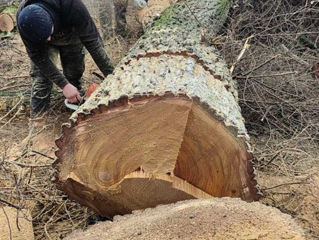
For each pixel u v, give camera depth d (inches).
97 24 142.8
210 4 114.0
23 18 83.1
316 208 74.9
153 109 59.3
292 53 113.1
